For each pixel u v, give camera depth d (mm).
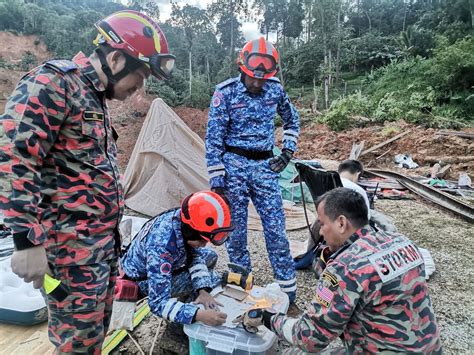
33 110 1438
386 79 23625
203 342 2199
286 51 38500
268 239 3092
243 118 2916
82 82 1604
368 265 1612
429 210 6242
